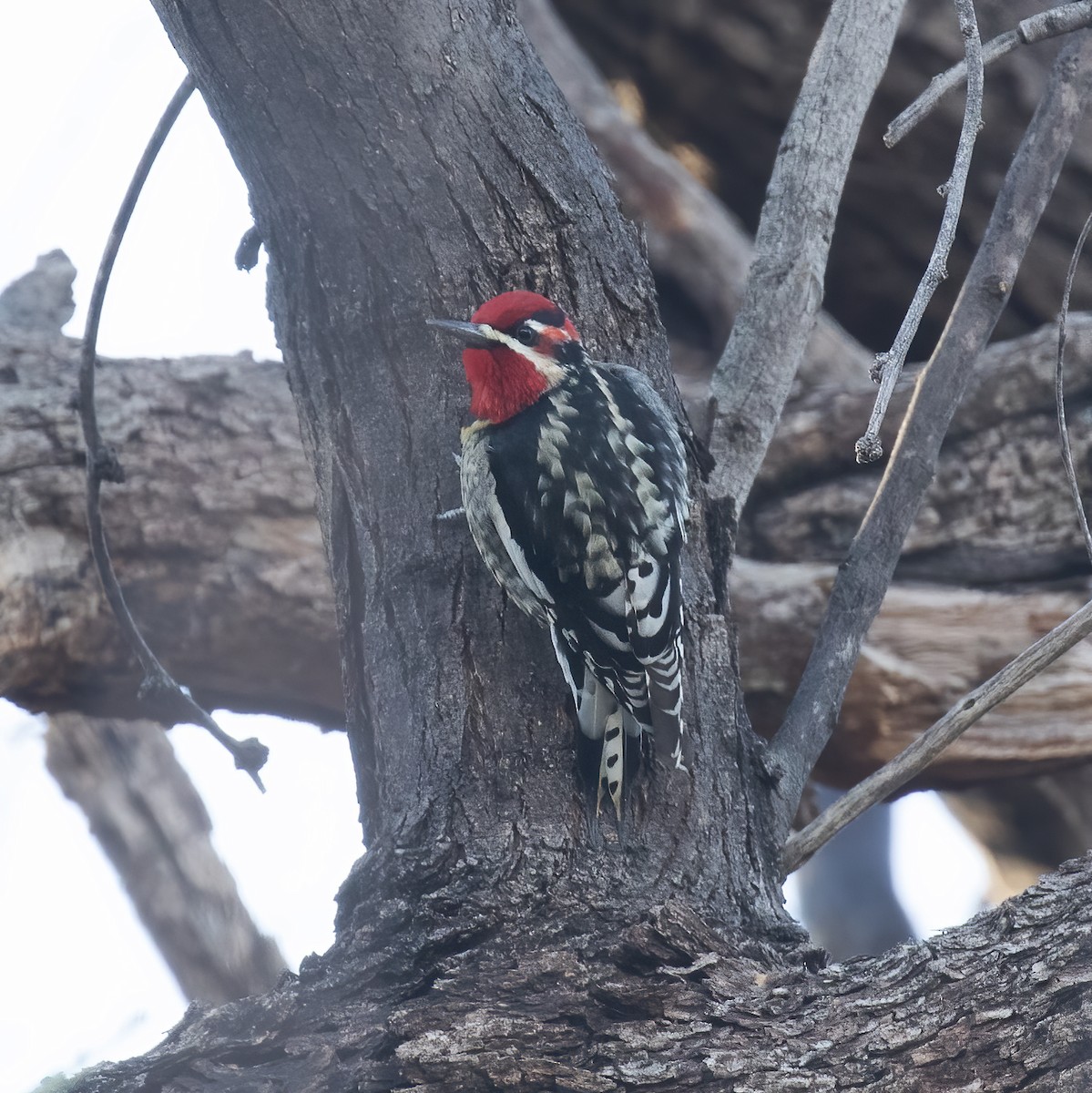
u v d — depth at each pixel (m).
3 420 12.95
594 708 7.74
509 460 8.13
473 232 8.11
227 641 13.25
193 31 7.82
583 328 8.46
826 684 8.80
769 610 13.95
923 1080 6.29
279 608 13.20
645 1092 6.43
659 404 8.52
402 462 8.21
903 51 17.83
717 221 17.47
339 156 7.89
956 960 6.59
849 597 9.03
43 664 12.92
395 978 7.01
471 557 8.12
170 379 13.45
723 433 9.51
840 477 14.76
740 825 7.84
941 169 18.34
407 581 8.10
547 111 8.28
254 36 7.71
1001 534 14.24
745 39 19.00
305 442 8.58
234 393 13.52
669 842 7.54
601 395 8.30
